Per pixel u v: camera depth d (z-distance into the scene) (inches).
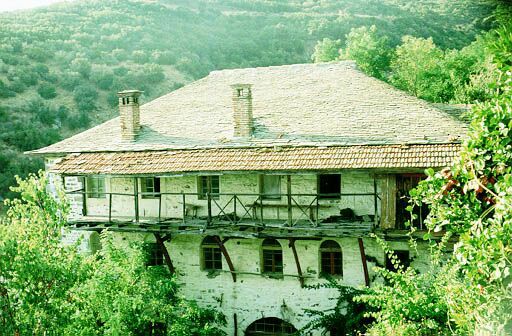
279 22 3051.2
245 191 619.2
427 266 556.7
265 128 649.0
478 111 246.5
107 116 1945.1
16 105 1809.8
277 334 628.7
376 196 531.2
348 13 3179.1
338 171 529.3
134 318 477.7
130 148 666.8
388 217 528.7
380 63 1429.6
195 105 751.7
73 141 723.4
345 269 592.4
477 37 1460.4
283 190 605.0
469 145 244.1
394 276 376.8
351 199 584.4
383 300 376.5
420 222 523.8
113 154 655.8
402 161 515.5
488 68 1049.5
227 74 810.2
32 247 375.6
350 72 732.7
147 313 487.2
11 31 2400.3
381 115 627.5
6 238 363.3
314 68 763.4
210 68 2406.5
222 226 584.1
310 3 3698.3
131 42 2529.5
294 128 636.1
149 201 657.6
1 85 1873.8
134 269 518.3
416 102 649.6
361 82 705.6
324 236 550.3
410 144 549.6
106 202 676.7
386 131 591.8
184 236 642.8
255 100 723.4
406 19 2662.4
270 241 622.8
